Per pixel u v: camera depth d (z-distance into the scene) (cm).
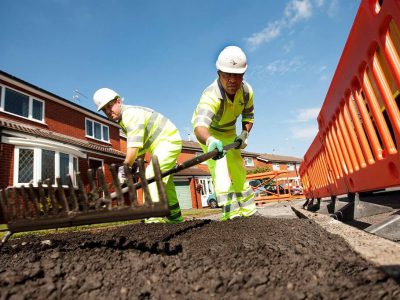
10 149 1063
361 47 177
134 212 168
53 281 126
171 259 149
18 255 200
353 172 272
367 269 108
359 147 249
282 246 151
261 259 133
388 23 140
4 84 1152
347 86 227
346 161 290
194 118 356
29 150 1127
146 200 163
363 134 227
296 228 210
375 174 211
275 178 1525
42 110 1319
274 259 133
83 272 137
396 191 623
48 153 1191
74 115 1508
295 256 132
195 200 2445
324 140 388
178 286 114
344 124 276
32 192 209
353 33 185
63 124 1421
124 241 206
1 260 191
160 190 160
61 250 194
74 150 1299
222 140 362
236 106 336
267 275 115
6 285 122
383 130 180
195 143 3138
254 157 3866
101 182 181
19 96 1223
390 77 200
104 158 1545
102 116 1680
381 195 596
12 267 160
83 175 1362
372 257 118
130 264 142
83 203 188
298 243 157
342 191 336
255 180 1623
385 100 162
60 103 1422
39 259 168
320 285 102
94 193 184
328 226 217
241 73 289
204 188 2639
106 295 112
